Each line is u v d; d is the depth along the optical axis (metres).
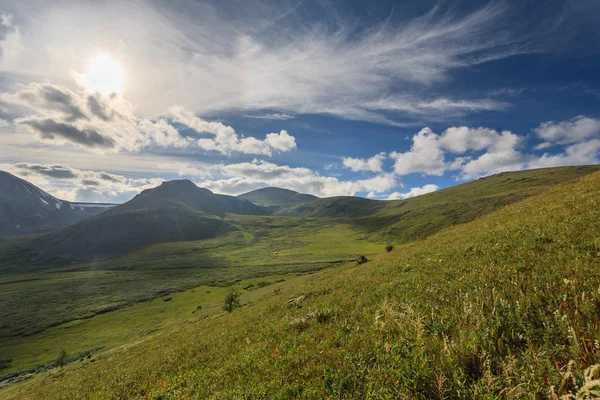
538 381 3.37
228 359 10.47
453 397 3.72
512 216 19.20
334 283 21.50
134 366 17.84
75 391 16.81
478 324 4.96
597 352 3.29
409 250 25.70
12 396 38.44
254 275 135.62
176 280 145.88
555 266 7.48
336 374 5.46
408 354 4.65
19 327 93.94
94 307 108.75
